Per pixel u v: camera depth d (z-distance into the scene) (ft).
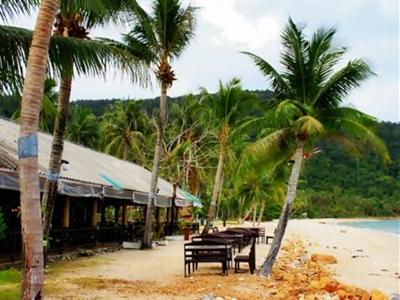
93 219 70.64
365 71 51.11
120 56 32.27
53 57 29.35
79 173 61.36
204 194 190.19
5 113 84.94
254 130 58.95
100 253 63.62
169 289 37.96
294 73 54.29
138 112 181.98
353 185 368.27
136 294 35.17
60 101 42.80
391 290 49.21
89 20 42.22
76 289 35.96
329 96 53.78
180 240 92.07
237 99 101.76
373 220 341.82
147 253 66.08
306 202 333.42
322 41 53.36
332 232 155.12
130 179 85.87
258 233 95.76
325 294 39.70
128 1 35.63
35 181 20.40
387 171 370.94
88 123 175.83
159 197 88.69
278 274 50.55
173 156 151.64
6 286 33.06
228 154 106.42
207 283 41.63
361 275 59.77
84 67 30.27
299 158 53.11
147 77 33.91
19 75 29.48
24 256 19.99
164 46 72.33
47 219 42.04
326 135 56.34
